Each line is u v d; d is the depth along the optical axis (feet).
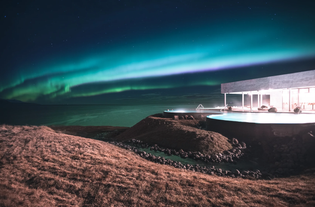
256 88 73.00
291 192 16.49
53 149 27.09
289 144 30.45
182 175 21.42
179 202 15.92
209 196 16.61
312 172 22.00
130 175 20.67
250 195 16.40
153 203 15.89
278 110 71.61
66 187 17.76
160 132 48.29
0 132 35.32
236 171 24.89
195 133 39.58
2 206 14.12
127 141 46.39
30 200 15.34
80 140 34.04
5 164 21.22
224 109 87.66
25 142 29.40
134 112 286.05
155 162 29.17
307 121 37.60
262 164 28.19
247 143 34.76
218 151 32.40
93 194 16.97
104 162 23.85
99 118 207.10
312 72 53.42
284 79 62.23
